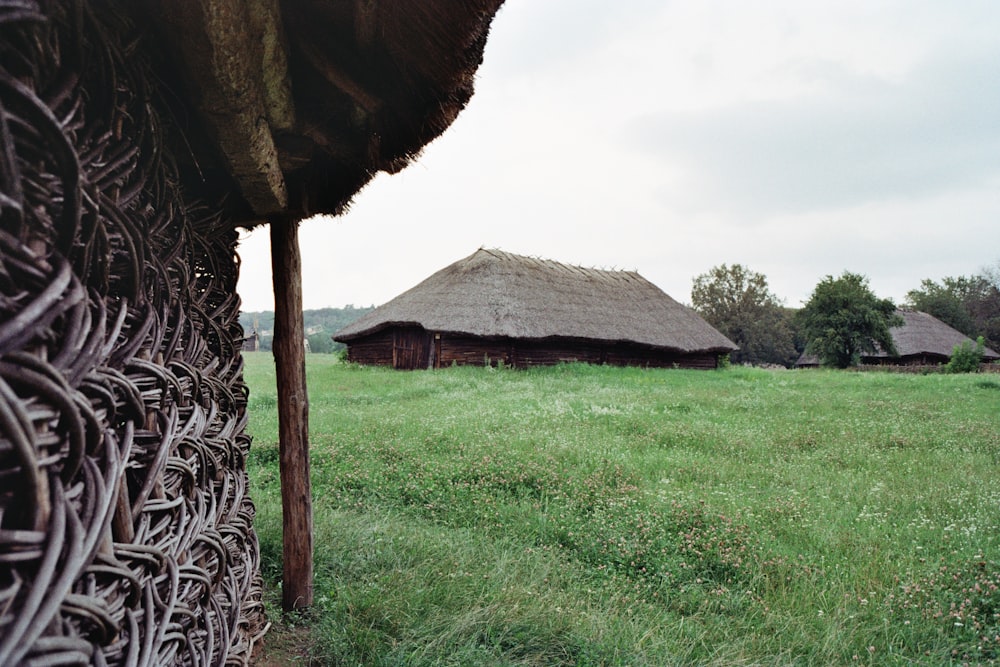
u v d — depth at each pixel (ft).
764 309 199.62
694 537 13.98
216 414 5.98
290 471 10.18
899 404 44.68
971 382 68.03
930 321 152.35
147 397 3.77
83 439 2.31
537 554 12.75
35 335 2.21
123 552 3.24
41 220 2.39
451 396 46.80
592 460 21.63
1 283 2.09
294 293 10.23
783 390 57.82
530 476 19.19
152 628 3.33
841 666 8.93
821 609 10.55
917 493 18.44
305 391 10.47
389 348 84.02
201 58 4.00
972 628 9.98
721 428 30.89
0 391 1.82
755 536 14.06
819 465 22.86
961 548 13.74
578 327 82.07
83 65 2.76
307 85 6.36
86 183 2.73
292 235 10.23
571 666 8.54
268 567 11.83
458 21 5.12
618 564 12.94
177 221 4.83
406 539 13.07
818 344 124.98
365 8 5.06
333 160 8.41
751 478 20.47
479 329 73.92
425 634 8.95
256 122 5.15
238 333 7.97
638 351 92.48
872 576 12.07
